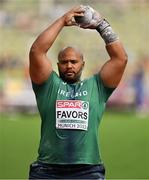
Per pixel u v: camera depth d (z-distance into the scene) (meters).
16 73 58.41
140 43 60.00
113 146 40.78
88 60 59.72
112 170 34.06
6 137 42.94
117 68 15.17
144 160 36.91
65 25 15.23
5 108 57.47
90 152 14.77
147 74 57.62
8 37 59.94
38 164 14.93
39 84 15.08
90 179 14.73
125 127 48.00
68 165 14.70
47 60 15.13
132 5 60.78
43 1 60.19
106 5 60.84
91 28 15.32
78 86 15.05
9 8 60.41
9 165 34.69
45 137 14.91
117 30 60.81
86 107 14.85
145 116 55.06
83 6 15.33
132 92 57.12
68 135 14.74
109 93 15.23
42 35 15.09
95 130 14.86
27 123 49.03
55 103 14.90
